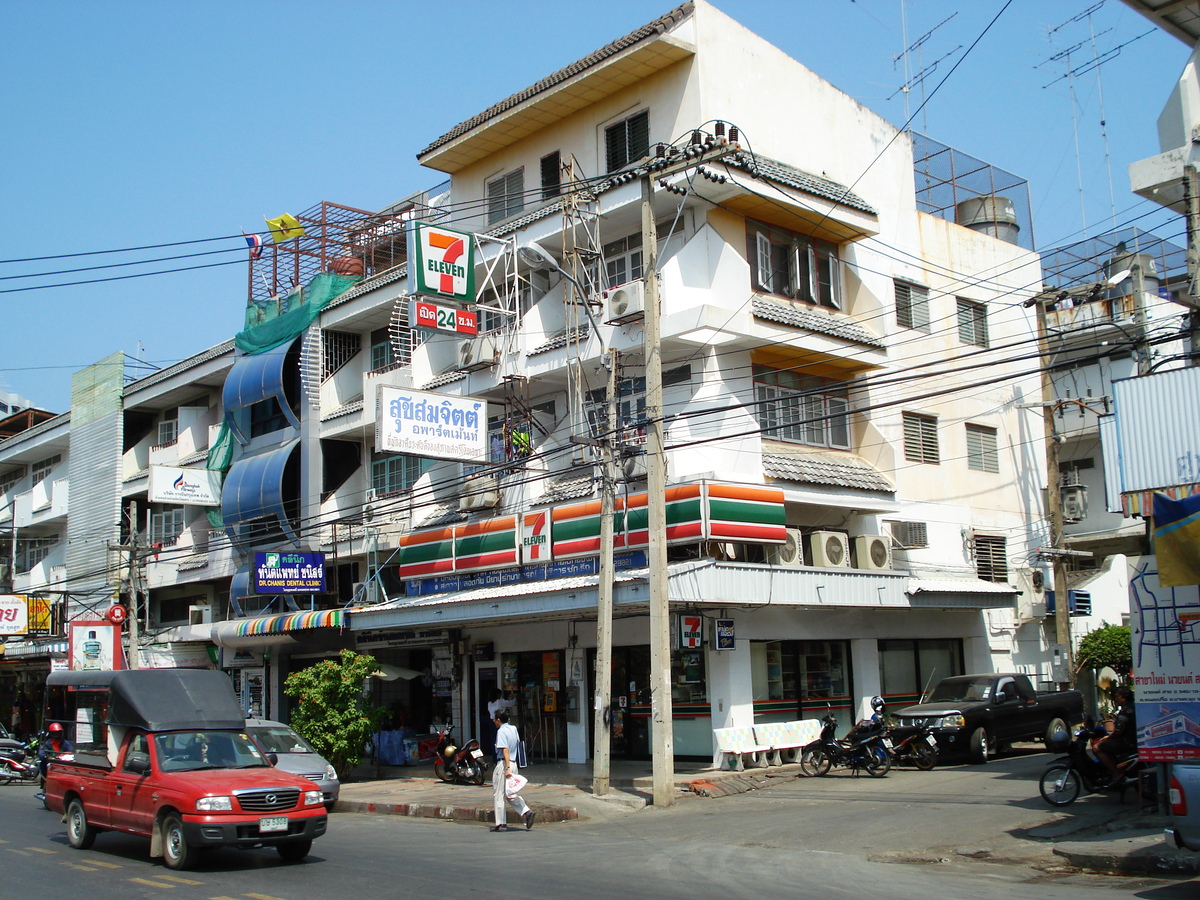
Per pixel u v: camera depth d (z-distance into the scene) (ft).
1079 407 95.81
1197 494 36.37
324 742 73.72
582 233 77.71
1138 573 42.32
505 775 52.01
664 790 57.11
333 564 98.84
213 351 116.98
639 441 69.77
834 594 72.23
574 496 74.84
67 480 140.36
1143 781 45.65
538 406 83.35
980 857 39.81
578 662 76.79
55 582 134.31
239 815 40.83
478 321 88.99
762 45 82.12
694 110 75.87
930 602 80.59
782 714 73.77
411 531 87.81
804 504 76.38
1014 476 98.89
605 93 81.71
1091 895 32.48
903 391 88.84
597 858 41.96
